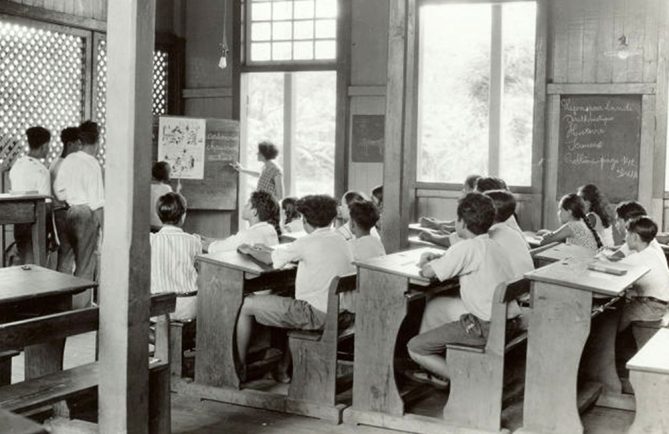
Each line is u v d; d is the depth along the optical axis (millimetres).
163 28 10242
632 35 8359
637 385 3490
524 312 5246
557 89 8625
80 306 6863
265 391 4988
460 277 4496
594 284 4117
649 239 5422
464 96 9188
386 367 4516
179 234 5195
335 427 4500
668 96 8336
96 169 7301
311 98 10172
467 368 4324
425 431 4383
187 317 5164
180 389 5008
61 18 8664
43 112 8688
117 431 3582
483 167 9141
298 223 7559
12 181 7180
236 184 10023
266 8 10055
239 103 10156
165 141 9625
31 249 6305
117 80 3508
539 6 8617
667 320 5758
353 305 5031
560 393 4172
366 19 9445
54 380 3621
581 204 6484
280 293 5648
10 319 4043
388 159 6207
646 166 8344
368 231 5344
